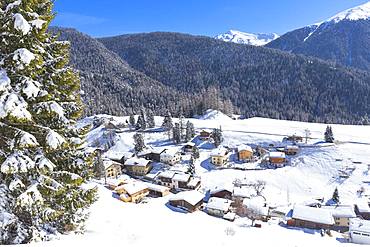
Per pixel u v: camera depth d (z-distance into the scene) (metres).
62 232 15.46
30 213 12.90
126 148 108.69
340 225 54.88
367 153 86.31
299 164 85.38
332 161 84.19
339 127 119.88
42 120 13.88
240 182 74.06
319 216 51.56
